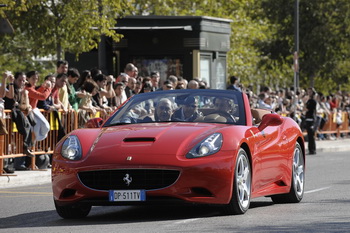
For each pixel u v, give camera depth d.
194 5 81.75
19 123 30.52
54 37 49.06
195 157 17.47
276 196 21.58
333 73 83.50
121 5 47.84
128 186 17.41
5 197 24.48
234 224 16.91
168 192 17.28
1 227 17.67
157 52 49.75
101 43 42.50
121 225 17.12
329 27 81.81
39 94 31.56
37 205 22.16
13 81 30.58
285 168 20.97
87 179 17.61
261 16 86.94
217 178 17.55
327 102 63.09
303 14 83.12
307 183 27.58
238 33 86.31
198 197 17.45
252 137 18.98
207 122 19.27
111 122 19.56
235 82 42.59
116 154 17.52
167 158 17.34
